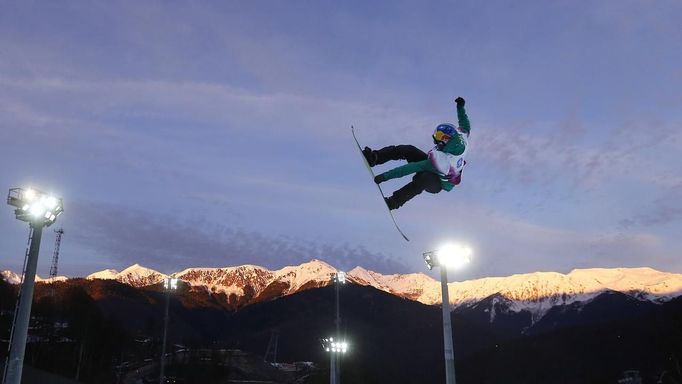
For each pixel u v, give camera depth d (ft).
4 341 208.64
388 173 27.61
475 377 513.04
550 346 507.71
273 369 432.66
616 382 376.48
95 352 306.14
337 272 162.20
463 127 29.50
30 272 58.49
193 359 401.08
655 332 435.53
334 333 164.96
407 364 613.52
